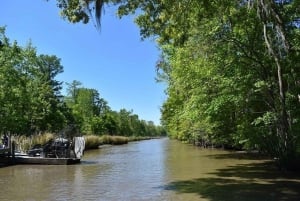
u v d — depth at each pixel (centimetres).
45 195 1513
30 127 4509
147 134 17250
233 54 2220
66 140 3031
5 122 3675
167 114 7294
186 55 2488
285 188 1569
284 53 1931
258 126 2495
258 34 2106
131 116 13988
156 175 2067
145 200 1383
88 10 1255
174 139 10975
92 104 9506
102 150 4894
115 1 1400
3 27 3728
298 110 2077
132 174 2134
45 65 7681
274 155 2294
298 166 2055
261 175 1973
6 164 2711
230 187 1616
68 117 6494
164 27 1496
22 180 1944
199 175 2027
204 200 1361
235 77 2255
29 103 4119
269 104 2208
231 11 1898
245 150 3912
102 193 1536
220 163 2667
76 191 1592
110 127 9725
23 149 3219
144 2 1416
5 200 1425
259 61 2125
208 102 2545
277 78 2119
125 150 4844
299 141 2025
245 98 2273
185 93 3019
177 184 1727
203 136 4506
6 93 3694
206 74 2405
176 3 1423
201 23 2044
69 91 9219
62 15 1298
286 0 1936
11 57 3762
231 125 3072
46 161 2731
